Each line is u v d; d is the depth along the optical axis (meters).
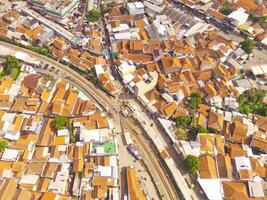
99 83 114.06
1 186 85.56
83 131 98.94
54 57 121.69
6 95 105.31
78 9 141.75
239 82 119.50
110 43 128.62
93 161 93.75
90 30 131.12
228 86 114.69
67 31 129.75
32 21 129.62
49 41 125.81
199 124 104.81
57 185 88.12
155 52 121.62
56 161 92.94
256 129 104.44
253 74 122.06
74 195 88.12
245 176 91.44
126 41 126.94
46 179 88.81
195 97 110.44
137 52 124.62
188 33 132.88
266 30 137.38
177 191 91.94
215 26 142.62
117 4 144.25
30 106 104.38
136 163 96.75
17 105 103.88
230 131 103.56
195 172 92.94
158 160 97.81
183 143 98.75
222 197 89.00
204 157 95.56
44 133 98.06
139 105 110.88
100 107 109.12
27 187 87.06
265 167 95.31
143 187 91.94
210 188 90.38
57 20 133.62
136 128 104.75
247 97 113.44
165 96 110.56
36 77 110.75
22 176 89.00
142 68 118.25
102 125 100.50
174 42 126.50
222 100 112.00
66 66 120.00
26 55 119.94
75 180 90.50
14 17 130.75
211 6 146.88
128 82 113.06
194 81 116.62
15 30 127.12
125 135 101.81
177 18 138.38
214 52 126.44
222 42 130.75
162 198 90.19
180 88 112.56
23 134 99.19
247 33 136.25
